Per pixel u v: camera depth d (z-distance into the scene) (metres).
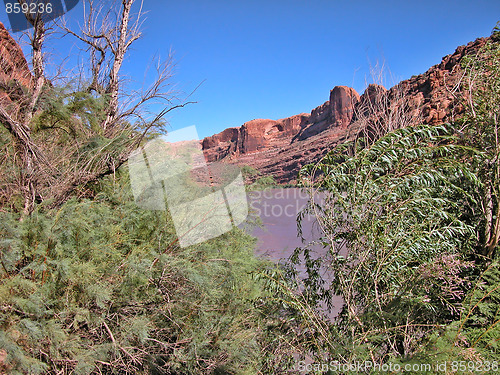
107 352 1.75
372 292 1.91
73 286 1.69
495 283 1.58
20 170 1.94
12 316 1.46
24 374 1.40
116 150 2.30
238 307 2.44
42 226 1.64
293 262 2.54
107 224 2.00
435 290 1.79
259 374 2.17
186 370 1.99
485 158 2.29
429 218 1.99
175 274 2.11
